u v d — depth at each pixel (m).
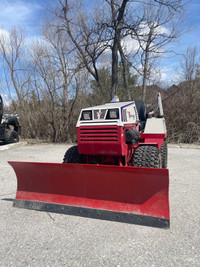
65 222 3.36
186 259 2.48
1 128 10.25
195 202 3.96
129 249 2.68
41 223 3.34
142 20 10.31
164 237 2.89
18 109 13.24
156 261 2.47
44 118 12.27
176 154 8.33
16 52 12.96
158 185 3.07
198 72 12.41
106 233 3.03
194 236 2.90
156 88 12.75
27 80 12.64
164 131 4.99
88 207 3.43
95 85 11.89
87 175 3.39
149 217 3.12
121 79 13.20
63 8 10.77
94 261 2.51
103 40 10.69
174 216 3.45
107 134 3.77
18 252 2.69
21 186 3.89
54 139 12.09
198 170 6.05
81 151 4.02
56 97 11.47
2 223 3.36
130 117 4.28
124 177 3.20
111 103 4.80
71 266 2.44
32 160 7.81
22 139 12.91
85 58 10.87
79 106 11.75
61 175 3.55
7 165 7.11
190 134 10.81
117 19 10.28
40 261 2.53
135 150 4.08
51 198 3.69
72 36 10.91
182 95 11.72
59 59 10.98
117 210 3.29
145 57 11.00
